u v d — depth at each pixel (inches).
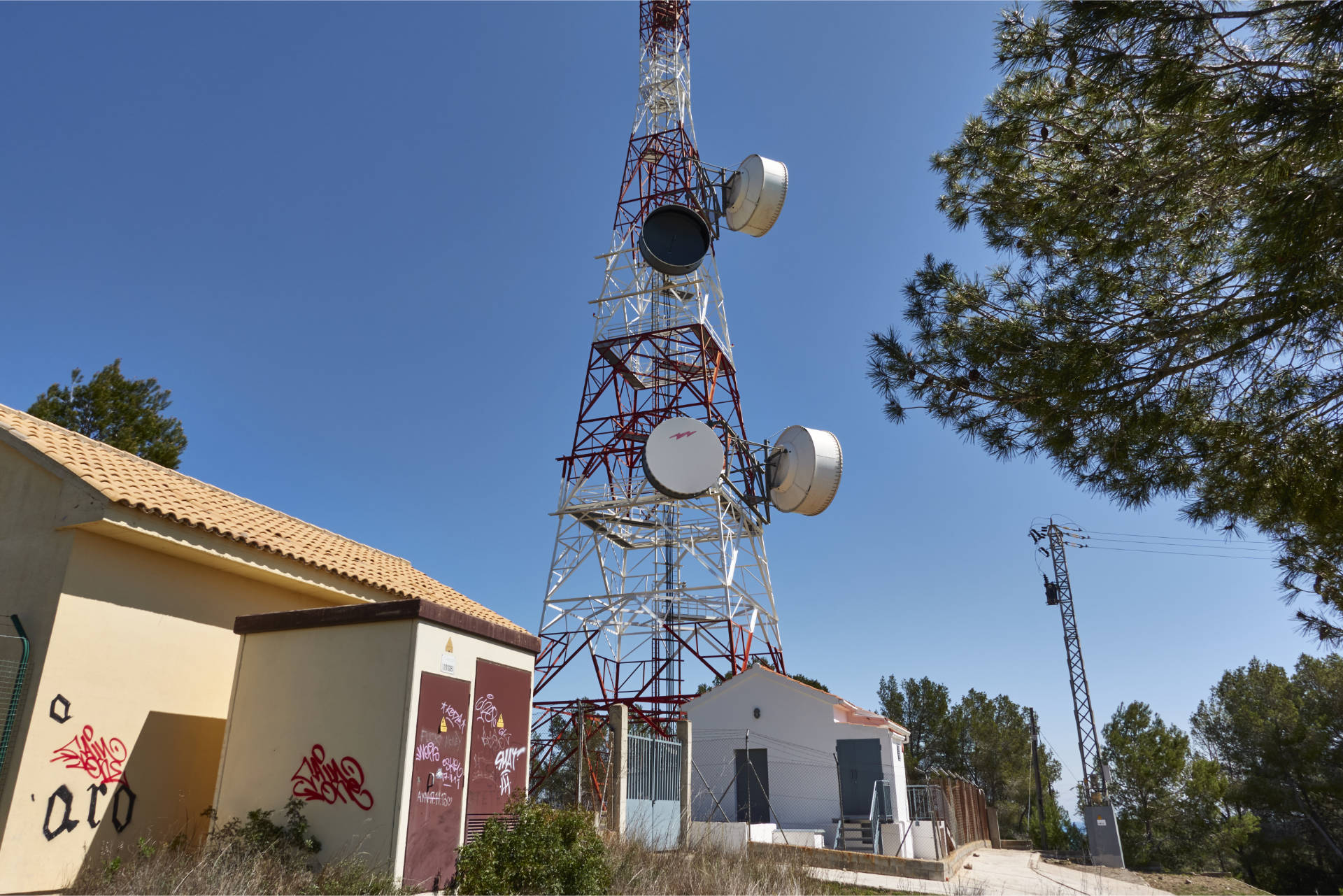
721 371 1171.9
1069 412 335.9
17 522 429.7
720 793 920.3
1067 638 1702.8
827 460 1023.0
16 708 385.1
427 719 396.8
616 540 1160.2
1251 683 1691.7
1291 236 256.8
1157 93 276.4
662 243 1037.8
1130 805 1867.6
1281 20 261.7
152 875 346.6
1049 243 366.6
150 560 452.4
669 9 1398.9
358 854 370.3
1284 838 1588.3
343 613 416.2
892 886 589.6
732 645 1000.2
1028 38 318.0
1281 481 308.3
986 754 2054.6
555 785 850.1
